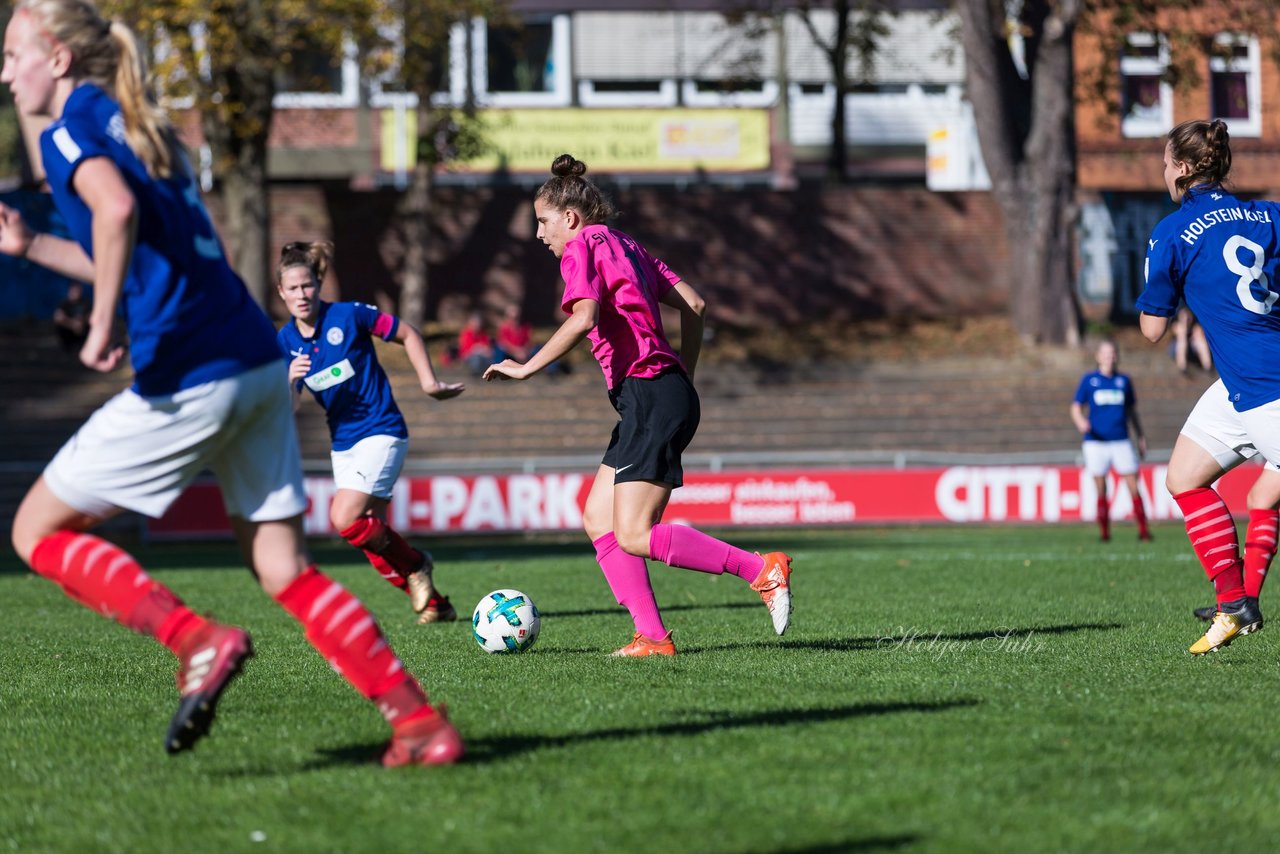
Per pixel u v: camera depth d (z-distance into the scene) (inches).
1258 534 848.9
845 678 745.0
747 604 1304.1
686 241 4473.4
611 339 845.2
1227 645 866.8
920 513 3097.9
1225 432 833.5
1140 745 554.3
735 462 3299.7
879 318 4507.9
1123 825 438.0
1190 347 3961.6
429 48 3735.2
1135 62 4906.5
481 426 3668.8
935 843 420.5
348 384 1110.4
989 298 4576.8
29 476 3371.1
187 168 505.0
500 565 1964.8
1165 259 811.4
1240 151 4972.9
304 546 524.7
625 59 5128.0
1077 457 3314.5
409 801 476.7
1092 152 5014.8
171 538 2930.6
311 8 3435.0
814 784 493.0
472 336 3858.3
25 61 486.0
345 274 4318.4
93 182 458.6
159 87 3356.3
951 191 4574.3
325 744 584.4
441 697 695.7
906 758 530.9
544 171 4977.9
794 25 5236.2
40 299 4040.4
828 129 5295.3
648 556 841.5
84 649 995.3
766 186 4857.3
